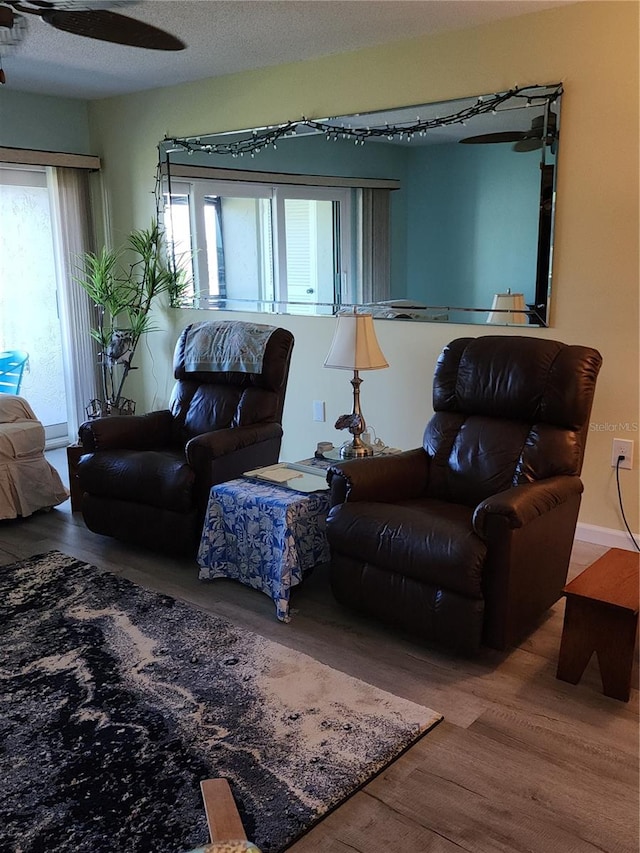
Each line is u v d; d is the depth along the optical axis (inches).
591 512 142.9
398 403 168.6
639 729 89.0
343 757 83.6
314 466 134.9
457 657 105.1
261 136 180.9
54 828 74.1
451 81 148.3
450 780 80.6
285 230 181.2
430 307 159.3
